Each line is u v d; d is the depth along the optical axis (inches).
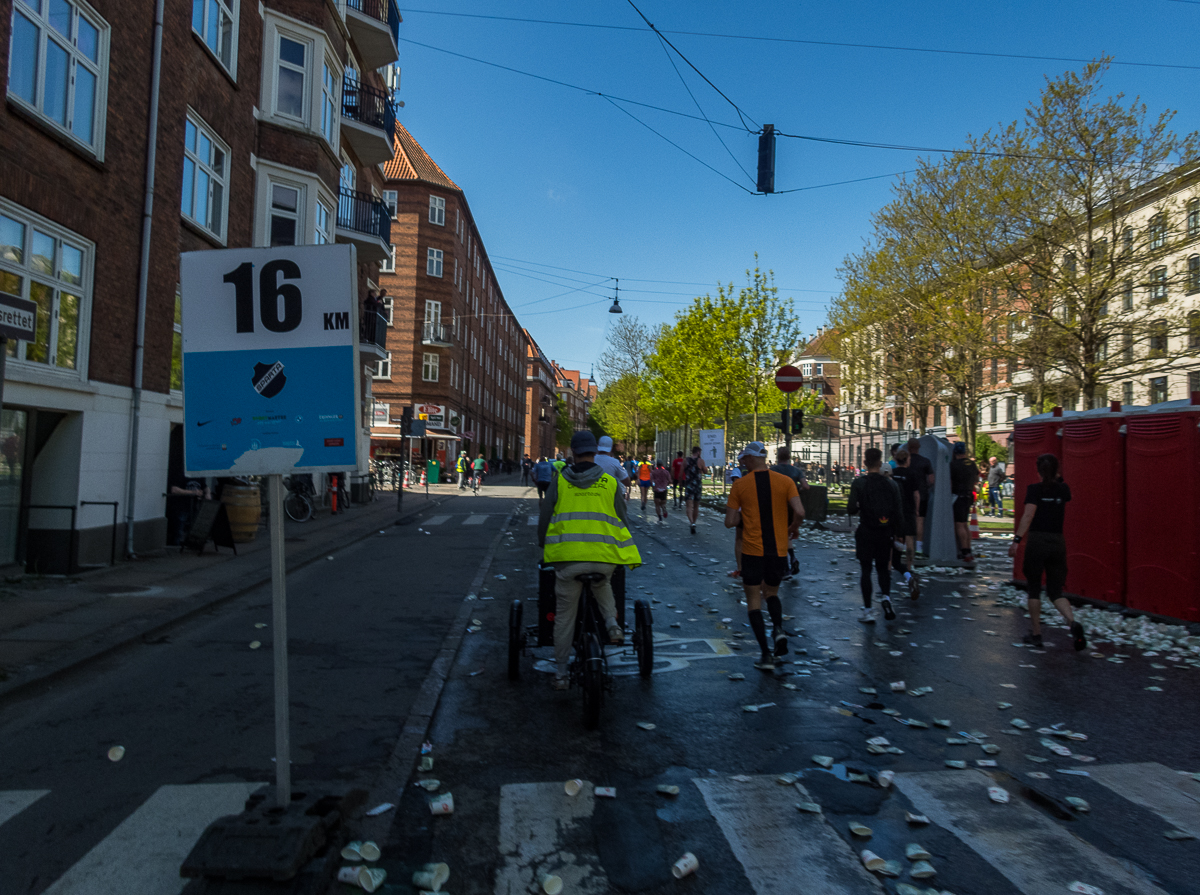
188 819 139.6
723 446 1103.0
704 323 1322.6
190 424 134.0
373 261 1003.3
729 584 410.9
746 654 266.7
